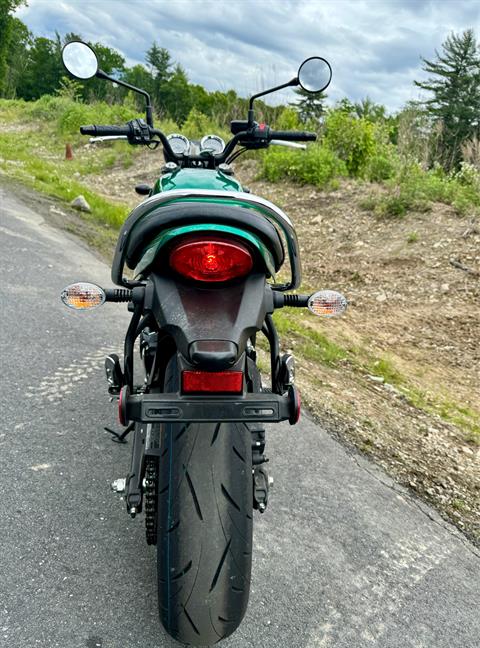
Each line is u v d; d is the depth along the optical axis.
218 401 1.80
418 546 2.96
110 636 2.14
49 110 28.61
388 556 2.84
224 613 1.82
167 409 1.79
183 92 75.94
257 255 1.92
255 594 2.44
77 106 27.00
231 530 1.81
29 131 25.56
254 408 1.82
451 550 2.99
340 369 5.77
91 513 2.77
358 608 2.47
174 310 1.83
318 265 10.26
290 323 6.90
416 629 2.41
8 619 2.15
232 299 1.87
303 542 2.82
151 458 2.05
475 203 11.77
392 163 15.05
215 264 1.79
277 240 2.00
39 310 5.30
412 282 9.21
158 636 2.17
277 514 3.00
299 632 2.29
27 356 4.35
